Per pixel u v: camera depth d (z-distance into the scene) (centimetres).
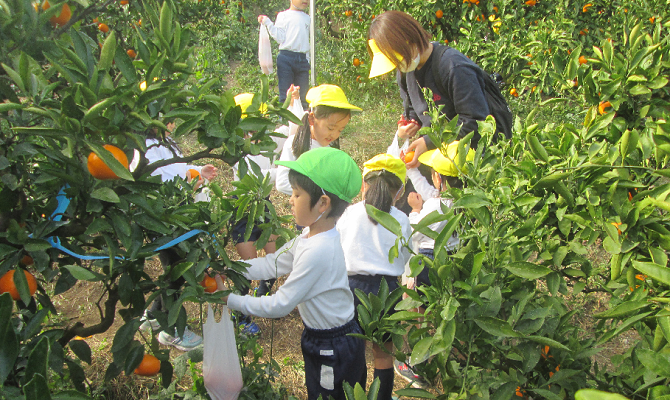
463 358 153
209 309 177
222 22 785
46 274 127
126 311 138
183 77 130
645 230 149
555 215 172
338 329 188
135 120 117
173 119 130
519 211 163
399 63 263
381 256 219
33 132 102
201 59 705
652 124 177
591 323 284
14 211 121
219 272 166
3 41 113
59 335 126
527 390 138
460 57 265
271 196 431
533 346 137
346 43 692
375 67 268
